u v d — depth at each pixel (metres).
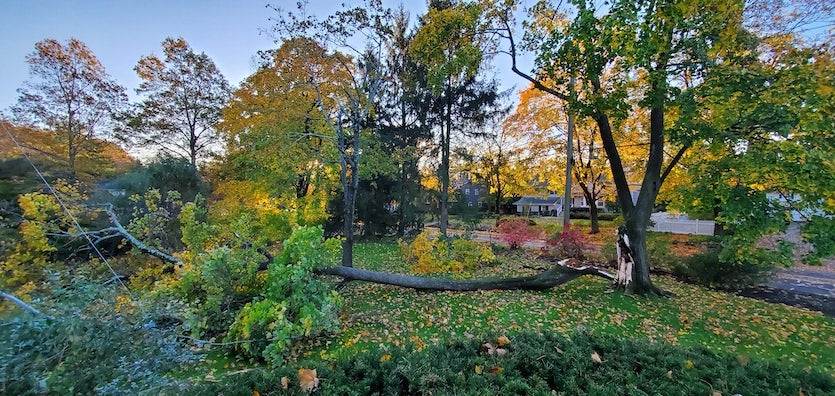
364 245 13.24
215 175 13.72
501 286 6.75
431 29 7.16
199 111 16.25
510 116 14.18
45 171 8.66
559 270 6.86
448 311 5.60
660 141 6.47
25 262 4.75
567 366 2.26
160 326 2.79
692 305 5.89
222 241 5.89
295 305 4.15
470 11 6.80
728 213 5.11
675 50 5.34
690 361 2.30
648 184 6.57
